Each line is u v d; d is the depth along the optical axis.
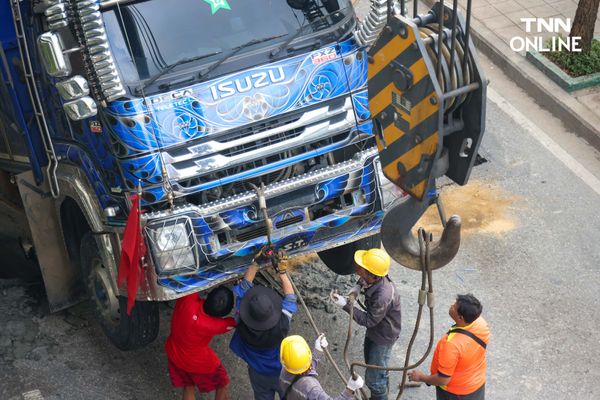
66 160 6.08
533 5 11.16
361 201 5.94
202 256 5.54
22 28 5.76
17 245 7.30
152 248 5.44
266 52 5.75
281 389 5.20
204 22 5.80
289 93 5.68
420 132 3.39
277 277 7.12
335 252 6.95
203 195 5.68
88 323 6.98
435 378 5.31
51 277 6.66
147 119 5.42
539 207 8.05
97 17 5.15
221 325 5.68
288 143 5.68
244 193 5.64
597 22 10.63
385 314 5.62
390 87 3.47
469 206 8.08
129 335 6.21
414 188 3.54
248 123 5.59
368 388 5.99
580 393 6.13
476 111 3.37
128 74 5.55
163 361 6.65
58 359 6.63
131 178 5.45
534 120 9.39
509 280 7.20
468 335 5.24
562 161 8.73
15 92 6.01
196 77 5.59
